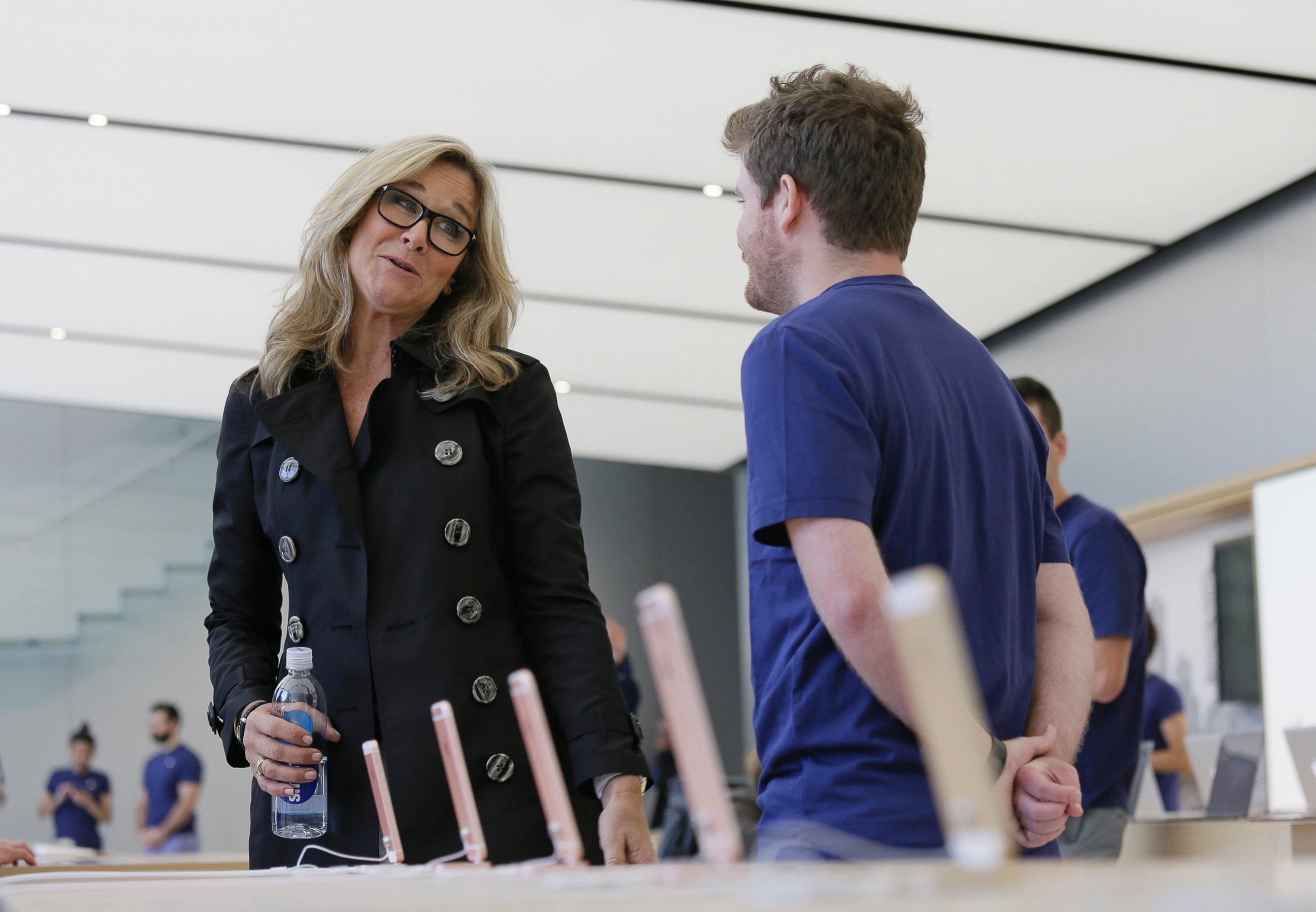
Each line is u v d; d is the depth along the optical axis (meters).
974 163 5.89
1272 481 5.66
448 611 1.83
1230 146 5.70
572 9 4.93
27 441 10.66
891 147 1.74
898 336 1.62
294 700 1.77
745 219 1.84
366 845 1.74
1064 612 1.79
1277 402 6.18
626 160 6.04
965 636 1.58
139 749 10.45
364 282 2.00
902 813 1.46
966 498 1.62
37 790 10.21
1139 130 5.57
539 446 1.96
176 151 6.12
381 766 1.42
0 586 10.40
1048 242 6.71
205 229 6.89
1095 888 0.64
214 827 10.40
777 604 1.60
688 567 11.42
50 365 9.01
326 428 1.92
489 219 2.11
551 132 5.84
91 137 6.02
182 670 10.61
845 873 0.77
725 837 0.80
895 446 1.55
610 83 5.43
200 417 10.46
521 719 1.03
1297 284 6.11
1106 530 3.61
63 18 5.11
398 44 5.21
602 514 11.41
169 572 10.73
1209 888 0.60
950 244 6.75
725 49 5.15
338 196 2.03
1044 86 5.27
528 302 7.55
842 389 1.52
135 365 9.03
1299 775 3.87
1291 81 5.17
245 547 2.00
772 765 1.58
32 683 10.37
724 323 7.84
